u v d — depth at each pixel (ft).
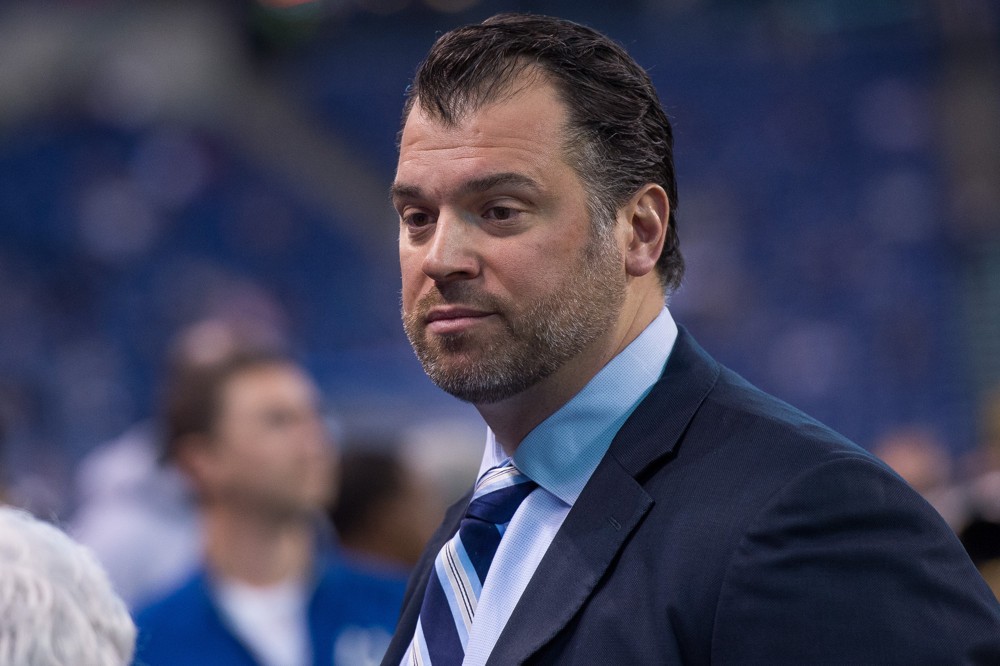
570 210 13.91
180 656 26.71
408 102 15.35
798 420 13.69
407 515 33.99
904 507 12.43
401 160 14.47
